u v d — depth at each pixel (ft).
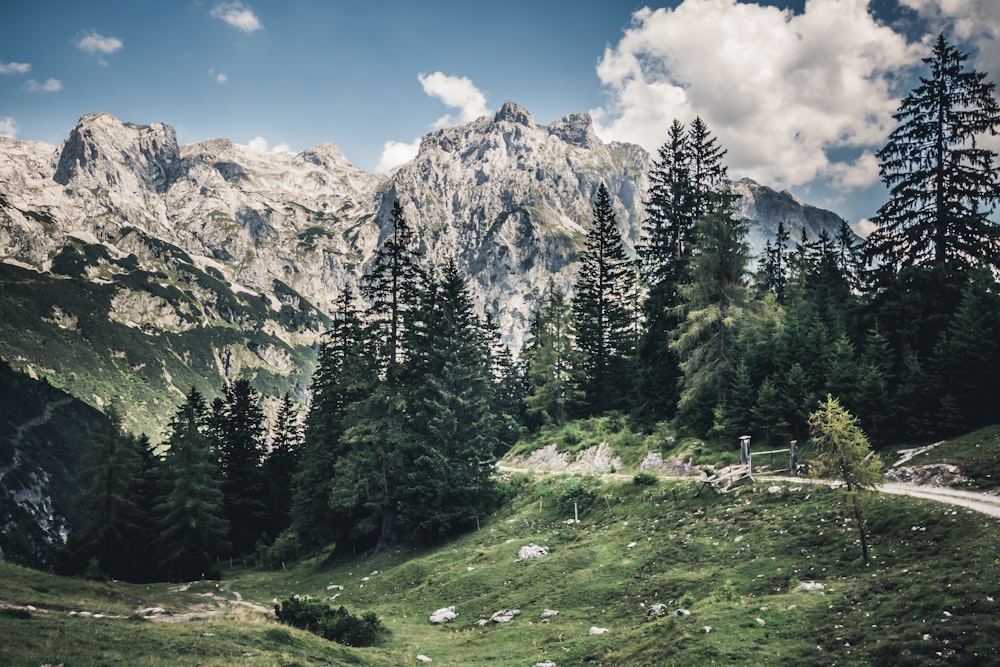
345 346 202.80
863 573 74.02
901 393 123.34
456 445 170.71
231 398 260.01
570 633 83.15
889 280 149.07
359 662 73.82
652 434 171.22
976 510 77.10
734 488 120.47
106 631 64.85
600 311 228.63
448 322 189.67
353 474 164.55
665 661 63.82
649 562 103.19
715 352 160.76
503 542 139.13
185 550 189.98
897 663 50.88
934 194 143.74
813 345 151.74
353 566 160.97
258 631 75.61
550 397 222.69
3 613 65.82
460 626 98.68
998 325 119.03
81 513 196.85
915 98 146.41
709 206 175.01
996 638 48.62
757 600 73.92
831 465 80.18
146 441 261.44
